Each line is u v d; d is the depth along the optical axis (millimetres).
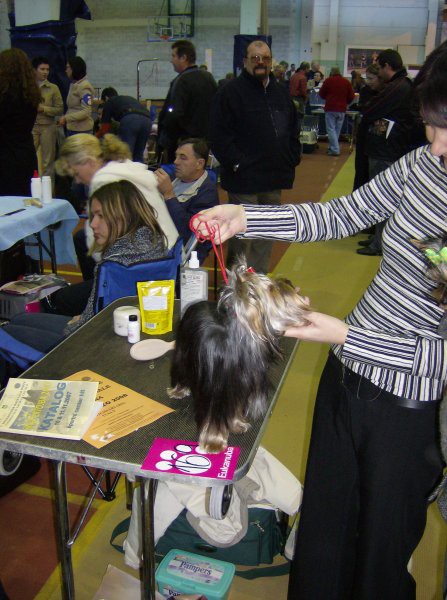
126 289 2084
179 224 3016
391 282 1214
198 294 1736
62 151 3102
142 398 1309
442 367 1090
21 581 1781
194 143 3225
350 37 14906
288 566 1854
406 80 4297
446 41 1014
